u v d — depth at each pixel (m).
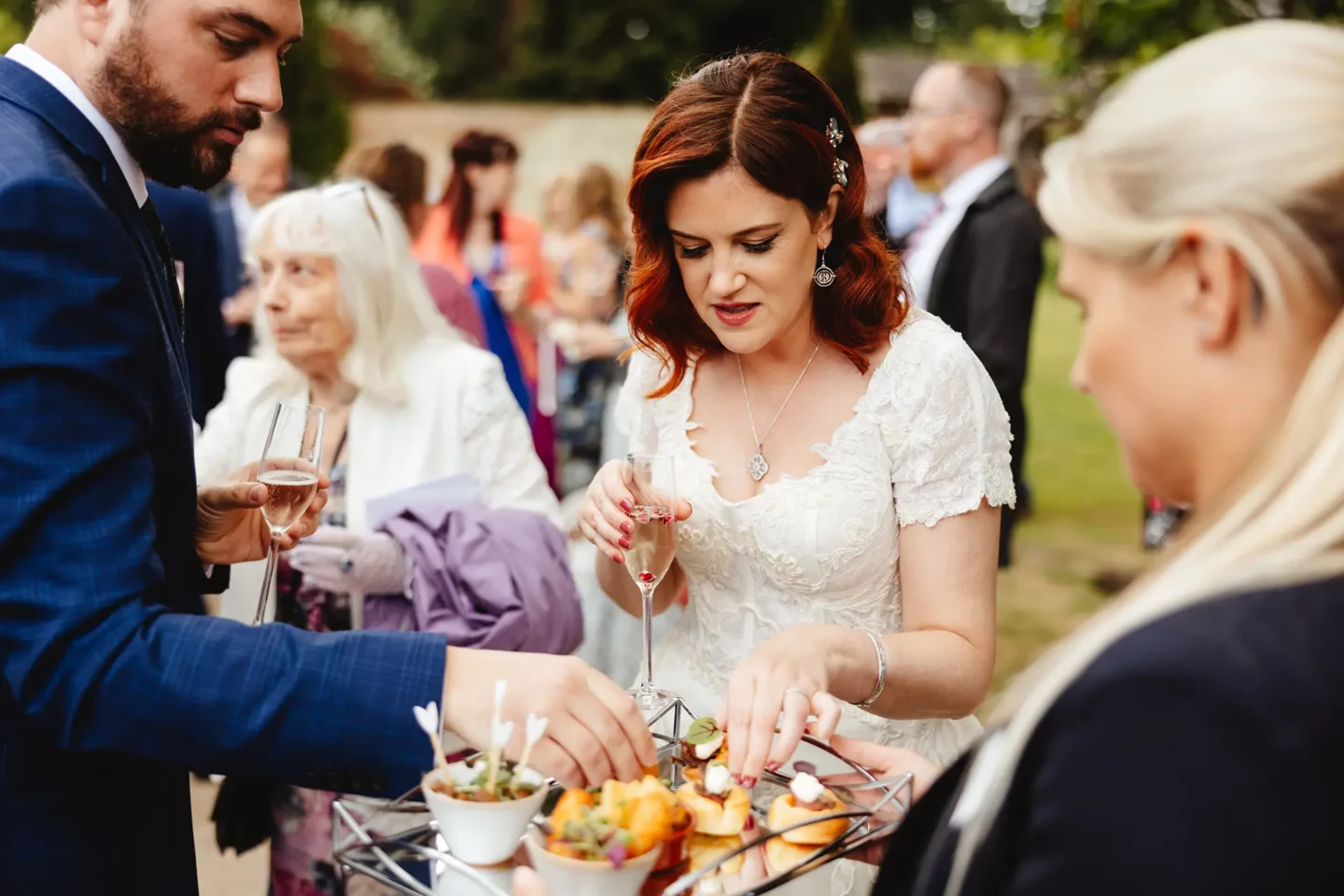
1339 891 0.72
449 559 2.31
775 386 2.01
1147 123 0.90
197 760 1.29
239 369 2.70
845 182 1.84
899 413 1.89
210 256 3.70
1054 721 0.83
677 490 2.02
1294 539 0.83
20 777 1.43
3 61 1.42
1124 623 0.85
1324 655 0.77
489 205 5.48
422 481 2.54
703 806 1.35
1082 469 9.22
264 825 2.39
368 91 24.20
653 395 2.11
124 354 1.33
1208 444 0.91
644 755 1.37
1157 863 0.74
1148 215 0.88
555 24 28.16
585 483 5.23
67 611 1.25
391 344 2.59
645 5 27.52
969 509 1.86
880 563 1.93
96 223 1.32
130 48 1.38
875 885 1.09
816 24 27.42
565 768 1.33
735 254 1.79
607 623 3.30
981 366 1.93
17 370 1.25
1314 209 0.82
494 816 1.25
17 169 1.29
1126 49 4.97
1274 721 0.74
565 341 5.10
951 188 4.85
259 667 1.29
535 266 6.05
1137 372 0.92
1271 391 0.87
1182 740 0.76
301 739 1.29
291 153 15.59
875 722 1.92
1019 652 5.16
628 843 1.21
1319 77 0.85
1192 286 0.88
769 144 1.71
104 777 1.48
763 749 1.44
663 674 2.12
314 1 15.72
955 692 1.74
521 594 2.30
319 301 2.49
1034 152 9.80
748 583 2.00
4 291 1.25
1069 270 0.97
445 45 30.08
